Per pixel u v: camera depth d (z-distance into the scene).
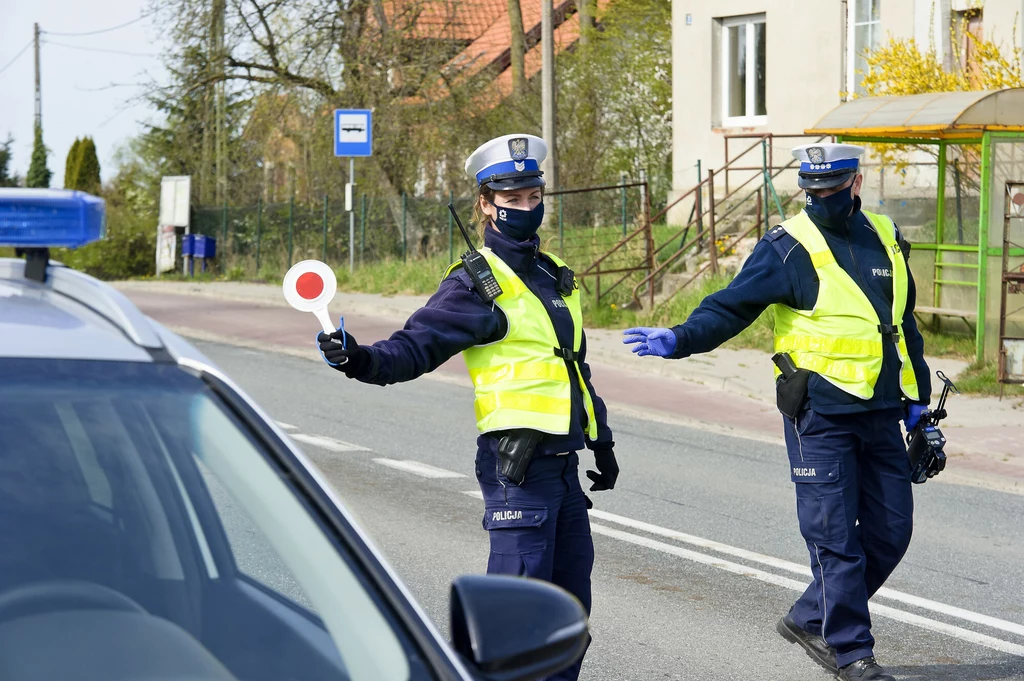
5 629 2.55
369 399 14.48
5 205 3.24
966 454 11.66
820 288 5.94
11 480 2.70
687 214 25.47
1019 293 15.27
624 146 35.31
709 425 13.31
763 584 7.69
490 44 41.38
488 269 4.96
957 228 17.55
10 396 2.73
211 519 2.86
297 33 31.64
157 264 35.66
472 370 5.04
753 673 6.23
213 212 36.28
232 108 34.66
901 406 6.03
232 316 23.38
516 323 4.96
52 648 2.54
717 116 25.38
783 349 6.08
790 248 6.00
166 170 38.53
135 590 2.70
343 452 11.38
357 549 2.77
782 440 12.54
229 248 35.53
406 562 7.88
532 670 2.64
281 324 22.00
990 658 6.53
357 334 20.33
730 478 10.70
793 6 23.84
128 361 2.90
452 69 32.34
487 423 4.95
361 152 27.45
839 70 23.38
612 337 18.83
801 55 23.81
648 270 21.66
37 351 2.84
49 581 2.64
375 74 31.73
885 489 6.04
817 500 5.92
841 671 5.91
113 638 2.59
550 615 2.68
